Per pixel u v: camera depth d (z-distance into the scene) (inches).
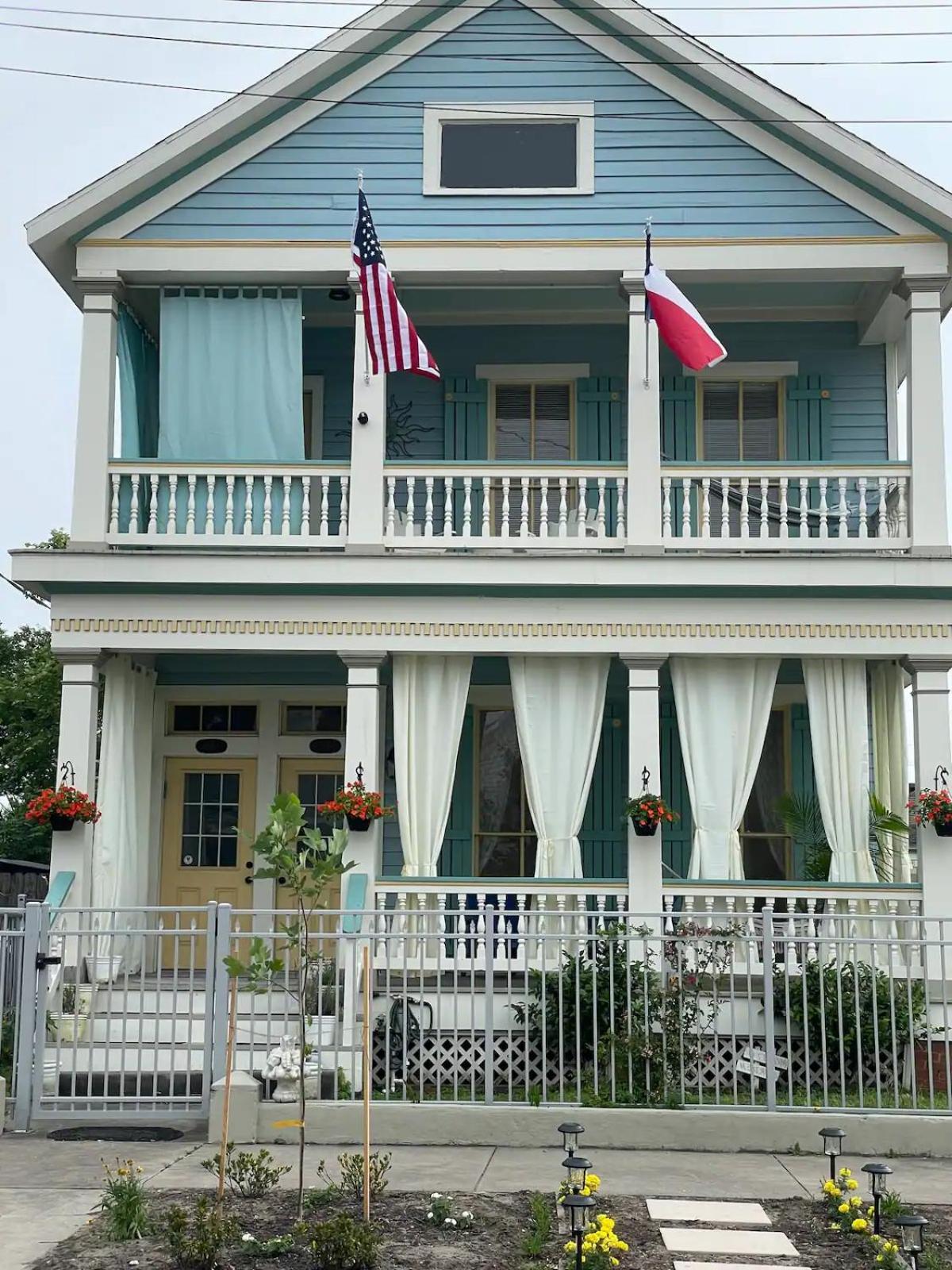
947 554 533.3
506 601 543.5
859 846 538.3
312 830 326.0
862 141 548.7
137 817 589.0
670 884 524.1
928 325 549.0
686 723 544.1
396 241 558.6
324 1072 436.1
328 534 590.2
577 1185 324.8
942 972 423.8
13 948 436.1
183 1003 538.6
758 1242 307.1
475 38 573.6
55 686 1097.4
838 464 553.3
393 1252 295.4
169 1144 404.8
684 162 563.2
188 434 565.3
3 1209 331.0
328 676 633.0
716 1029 436.5
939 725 531.8
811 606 538.3
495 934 429.4
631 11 560.1
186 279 565.3
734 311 632.4
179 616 544.7
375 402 553.3
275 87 557.6
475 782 628.7
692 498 604.1
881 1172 310.5
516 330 644.1
